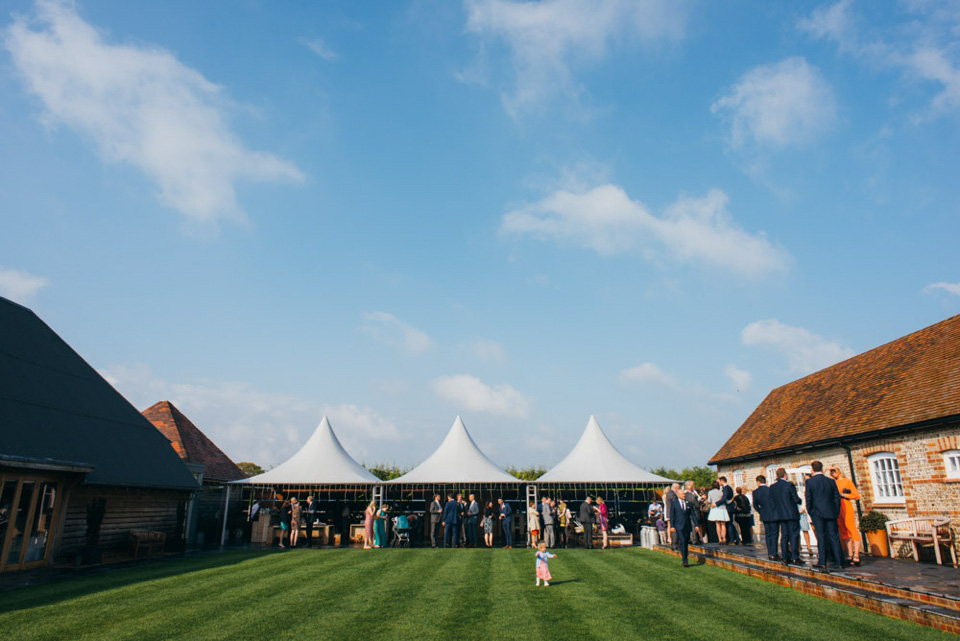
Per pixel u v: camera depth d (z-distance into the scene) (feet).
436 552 56.95
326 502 90.68
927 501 42.80
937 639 21.89
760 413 81.87
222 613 28.32
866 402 54.13
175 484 61.21
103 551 51.42
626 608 28.73
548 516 61.77
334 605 30.12
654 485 84.33
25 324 58.13
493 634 24.26
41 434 46.62
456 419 83.71
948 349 49.62
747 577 37.40
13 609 29.32
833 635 22.91
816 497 35.47
